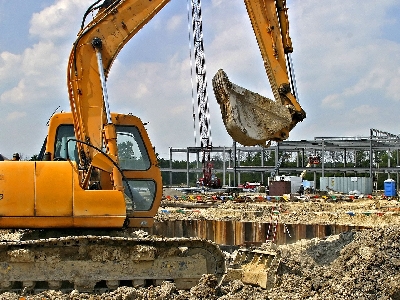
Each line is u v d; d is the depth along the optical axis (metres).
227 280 9.27
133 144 10.20
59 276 8.58
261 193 42.31
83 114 9.69
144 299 7.98
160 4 10.21
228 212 21.47
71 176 8.95
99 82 9.82
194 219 18.16
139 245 8.77
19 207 8.77
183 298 8.13
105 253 8.70
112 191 8.99
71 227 8.91
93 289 8.66
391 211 22.72
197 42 57.00
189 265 8.90
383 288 8.41
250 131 9.55
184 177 68.12
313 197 33.91
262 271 9.24
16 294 8.25
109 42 9.98
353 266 9.25
